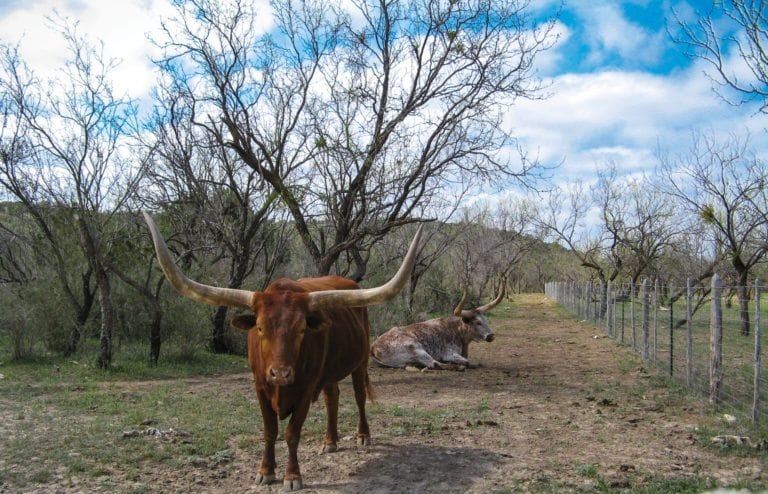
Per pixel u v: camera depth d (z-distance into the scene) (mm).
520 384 11359
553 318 29219
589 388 10844
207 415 8383
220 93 13797
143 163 14078
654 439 7273
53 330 14469
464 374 12719
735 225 22516
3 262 17734
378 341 13797
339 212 14594
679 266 30719
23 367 12773
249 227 15297
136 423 7902
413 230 21391
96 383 11234
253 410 8812
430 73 14219
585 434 7504
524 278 68312
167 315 14344
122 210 14742
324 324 5465
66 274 14766
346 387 11094
